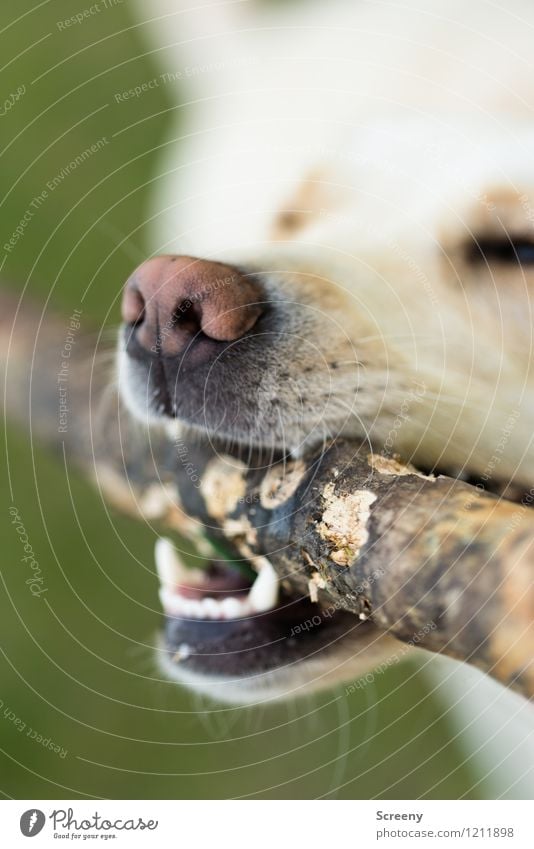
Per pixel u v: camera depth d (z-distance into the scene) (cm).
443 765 55
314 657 37
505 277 39
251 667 37
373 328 37
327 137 45
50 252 72
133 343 36
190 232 50
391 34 48
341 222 41
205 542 38
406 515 29
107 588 60
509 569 27
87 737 57
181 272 35
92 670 58
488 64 43
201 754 56
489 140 40
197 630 38
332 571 30
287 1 54
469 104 42
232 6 56
